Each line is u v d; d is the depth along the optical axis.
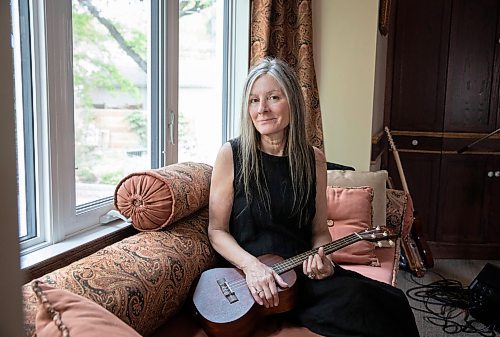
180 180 1.69
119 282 1.25
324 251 1.68
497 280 2.78
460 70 3.73
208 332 1.46
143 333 1.32
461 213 3.89
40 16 1.41
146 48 2.08
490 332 2.65
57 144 1.50
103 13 1.77
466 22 3.69
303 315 1.58
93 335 0.83
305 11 2.82
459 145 3.81
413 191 3.90
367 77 2.93
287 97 1.79
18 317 0.55
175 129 2.30
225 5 2.83
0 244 0.53
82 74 1.67
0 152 0.52
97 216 1.73
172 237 1.61
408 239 3.33
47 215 1.48
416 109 3.81
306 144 1.88
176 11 2.24
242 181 1.79
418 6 3.71
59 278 1.18
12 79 0.52
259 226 1.79
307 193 1.83
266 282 1.53
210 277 1.61
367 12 2.89
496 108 3.73
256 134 1.83
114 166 1.90
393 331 1.55
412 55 3.76
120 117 1.93
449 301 3.04
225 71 2.90
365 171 2.79
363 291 1.57
